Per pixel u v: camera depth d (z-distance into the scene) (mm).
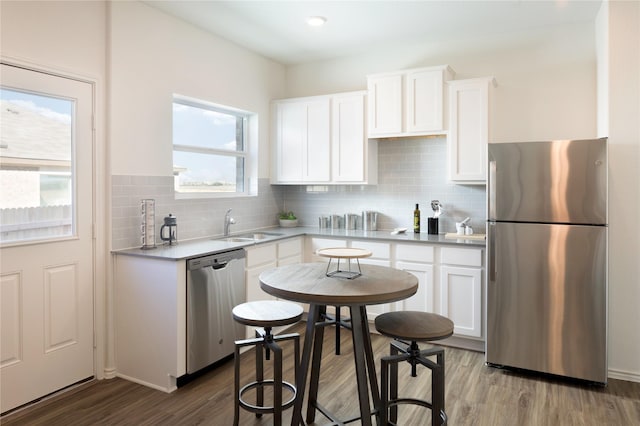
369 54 4582
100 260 3020
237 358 2326
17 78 2533
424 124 3945
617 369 3033
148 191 3354
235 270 3379
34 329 2660
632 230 2963
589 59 3674
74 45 2832
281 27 3824
